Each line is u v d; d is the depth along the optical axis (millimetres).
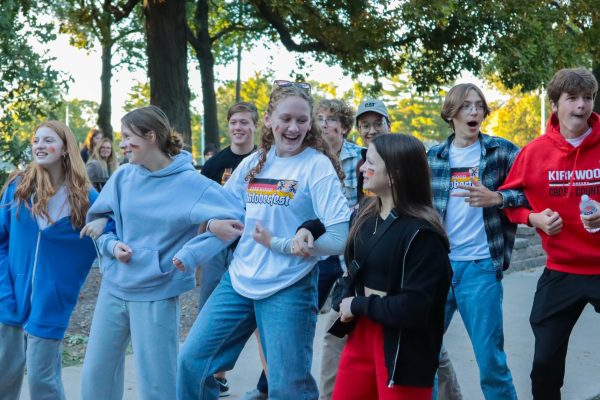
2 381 3955
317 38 15312
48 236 3824
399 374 2887
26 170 3994
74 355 6141
